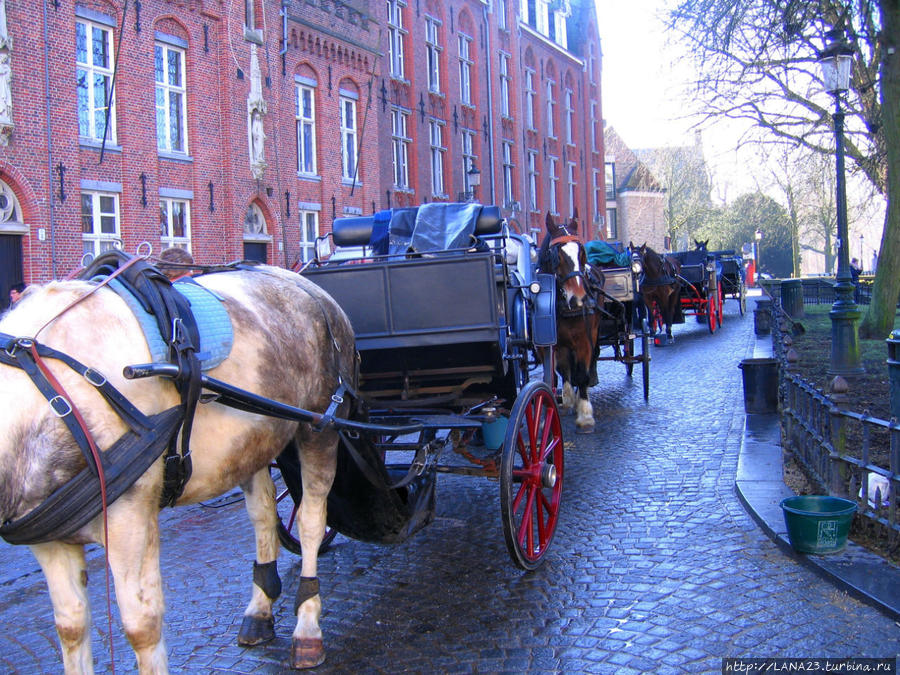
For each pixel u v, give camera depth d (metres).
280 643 4.16
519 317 6.50
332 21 22.33
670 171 56.97
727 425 9.32
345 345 4.37
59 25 14.66
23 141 14.09
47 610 4.77
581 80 42.91
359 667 3.84
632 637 3.99
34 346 2.71
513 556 4.71
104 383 2.77
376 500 4.54
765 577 4.69
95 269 3.27
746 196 44.72
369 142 24.06
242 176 18.92
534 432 5.13
